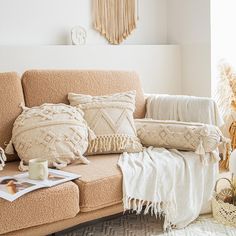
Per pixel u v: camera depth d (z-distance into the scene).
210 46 3.54
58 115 2.23
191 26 3.73
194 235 2.15
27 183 1.77
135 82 2.80
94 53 3.41
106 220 2.40
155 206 2.08
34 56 3.13
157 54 3.75
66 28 3.43
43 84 2.43
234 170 2.40
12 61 3.04
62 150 2.13
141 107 2.78
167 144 2.39
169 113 2.67
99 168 2.04
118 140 2.34
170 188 2.14
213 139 2.28
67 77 2.52
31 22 3.26
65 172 1.97
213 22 3.53
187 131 2.31
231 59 3.68
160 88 3.79
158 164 2.13
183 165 2.22
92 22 3.58
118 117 2.41
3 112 2.24
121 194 1.97
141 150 2.38
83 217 1.87
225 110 3.41
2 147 2.21
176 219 2.20
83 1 3.51
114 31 3.69
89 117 2.39
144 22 3.88
